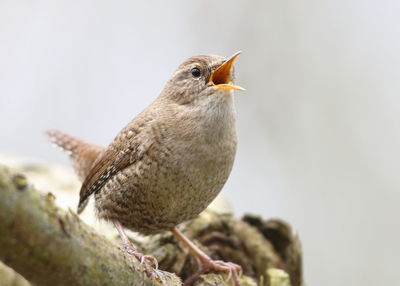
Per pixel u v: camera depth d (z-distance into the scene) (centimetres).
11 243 410
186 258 795
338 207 1220
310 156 1266
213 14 1382
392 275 1158
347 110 1285
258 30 1355
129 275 524
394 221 1189
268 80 1325
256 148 1296
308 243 1199
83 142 923
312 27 1343
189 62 762
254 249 872
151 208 726
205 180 710
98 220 781
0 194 393
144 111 766
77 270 462
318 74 1317
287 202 1245
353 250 1180
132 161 725
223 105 712
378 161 1239
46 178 1035
